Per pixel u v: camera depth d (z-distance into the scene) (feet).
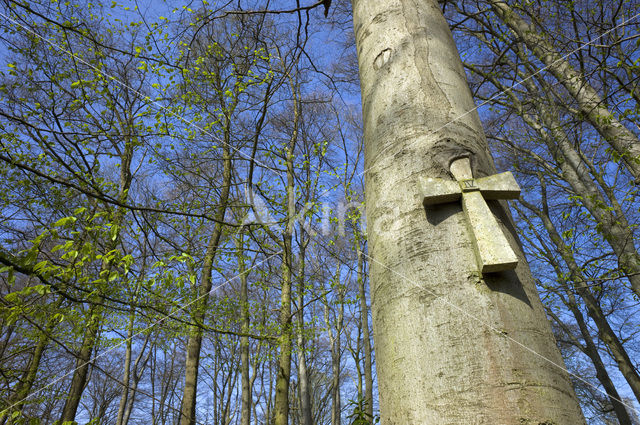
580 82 18.89
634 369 25.05
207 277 22.20
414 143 4.47
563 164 23.79
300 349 27.45
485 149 4.65
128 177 27.55
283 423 25.41
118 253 8.29
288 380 27.17
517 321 3.24
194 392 26.22
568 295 32.04
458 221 3.79
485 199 4.02
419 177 4.05
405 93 4.98
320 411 71.10
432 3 6.33
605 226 18.11
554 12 20.12
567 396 3.07
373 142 4.98
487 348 3.10
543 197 32.04
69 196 17.43
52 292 7.89
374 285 4.18
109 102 16.90
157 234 12.26
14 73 18.75
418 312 3.47
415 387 3.20
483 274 3.45
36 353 22.75
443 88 4.96
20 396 19.07
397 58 5.43
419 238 3.82
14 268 7.05
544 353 3.18
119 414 39.75
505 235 3.84
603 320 26.66
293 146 29.27
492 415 2.84
